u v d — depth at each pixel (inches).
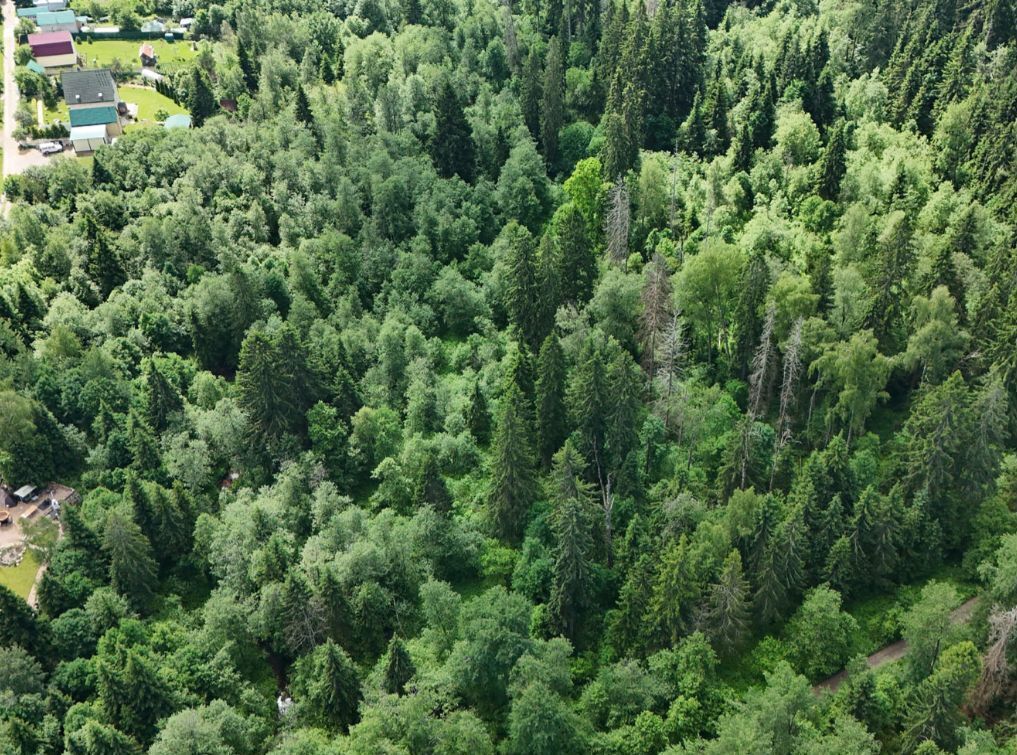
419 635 4751.5
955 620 4633.4
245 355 5693.9
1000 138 7165.4
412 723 3900.1
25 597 4990.2
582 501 4867.1
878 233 6604.3
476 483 5580.7
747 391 5930.1
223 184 7834.6
